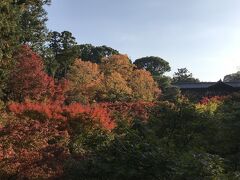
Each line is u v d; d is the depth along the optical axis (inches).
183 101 526.6
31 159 367.2
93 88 1851.6
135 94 2144.4
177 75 4899.1
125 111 892.0
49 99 1275.8
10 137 448.5
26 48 1316.4
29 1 1662.2
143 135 443.5
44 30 2076.8
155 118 506.6
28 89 1241.4
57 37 2497.5
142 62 4404.5
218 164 367.9
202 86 3068.4
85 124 587.5
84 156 395.5
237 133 521.7
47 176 340.8
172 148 440.1
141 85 2250.2
